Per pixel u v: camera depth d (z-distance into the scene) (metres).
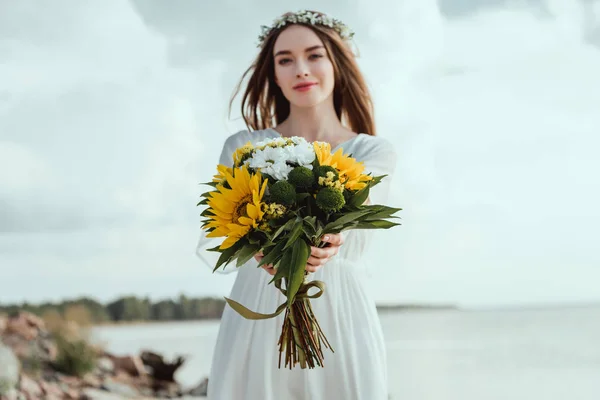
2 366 5.52
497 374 7.31
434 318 14.31
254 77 2.28
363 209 1.61
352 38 2.22
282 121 2.33
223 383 1.85
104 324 14.12
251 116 2.33
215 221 1.57
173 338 11.53
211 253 2.05
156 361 7.13
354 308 1.89
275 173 1.58
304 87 2.04
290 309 1.67
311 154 1.63
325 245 1.67
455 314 14.80
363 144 2.01
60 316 7.45
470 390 6.37
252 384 1.83
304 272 1.66
